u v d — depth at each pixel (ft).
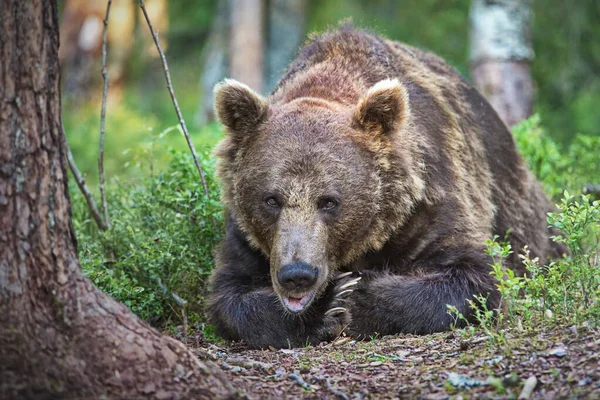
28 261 23.80
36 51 23.97
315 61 42.70
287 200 34.91
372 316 37.32
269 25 131.95
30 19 23.81
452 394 25.36
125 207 48.47
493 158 46.52
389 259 38.86
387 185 36.91
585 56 109.40
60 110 24.88
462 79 48.03
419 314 36.83
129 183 50.72
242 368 29.30
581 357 26.37
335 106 38.14
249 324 36.86
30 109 23.90
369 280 38.40
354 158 35.86
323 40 43.39
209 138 73.20
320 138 35.76
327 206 35.27
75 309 24.32
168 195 44.73
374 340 35.65
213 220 43.04
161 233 41.55
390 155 37.06
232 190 38.04
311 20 132.98
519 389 25.05
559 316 31.53
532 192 49.55
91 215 48.03
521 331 30.60
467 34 119.44
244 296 37.78
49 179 24.26
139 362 24.35
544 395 24.44
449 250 38.81
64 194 24.75
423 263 38.99
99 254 41.39
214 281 39.27
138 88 148.97
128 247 42.78
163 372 24.45
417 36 123.34
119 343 24.39
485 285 37.60
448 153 40.96
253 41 119.24
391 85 36.55
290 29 124.88
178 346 25.17
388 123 36.88
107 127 93.30
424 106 41.14
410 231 38.42
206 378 24.88
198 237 42.75
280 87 42.47
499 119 49.32
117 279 37.45
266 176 35.45
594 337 27.99
